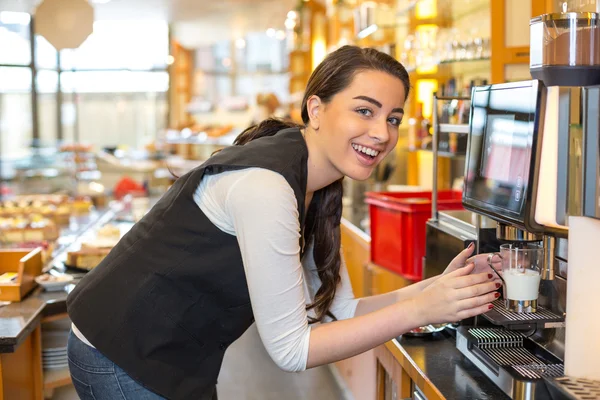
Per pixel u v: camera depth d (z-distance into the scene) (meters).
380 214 3.79
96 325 1.78
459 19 4.68
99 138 14.11
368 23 5.43
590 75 1.62
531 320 1.71
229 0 10.19
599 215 1.39
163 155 12.34
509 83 1.75
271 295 1.59
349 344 1.62
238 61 14.12
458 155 2.81
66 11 5.04
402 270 3.49
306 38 9.70
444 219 2.49
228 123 13.42
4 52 12.82
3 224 5.25
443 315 1.62
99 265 1.88
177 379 1.79
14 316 3.04
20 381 3.03
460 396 1.71
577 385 1.44
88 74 13.94
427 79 4.66
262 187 1.59
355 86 1.67
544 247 1.76
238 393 4.35
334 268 2.04
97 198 8.49
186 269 1.73
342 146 1.70
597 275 1.52
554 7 2.50
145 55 14.22
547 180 1.55
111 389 1.79
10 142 12.98
